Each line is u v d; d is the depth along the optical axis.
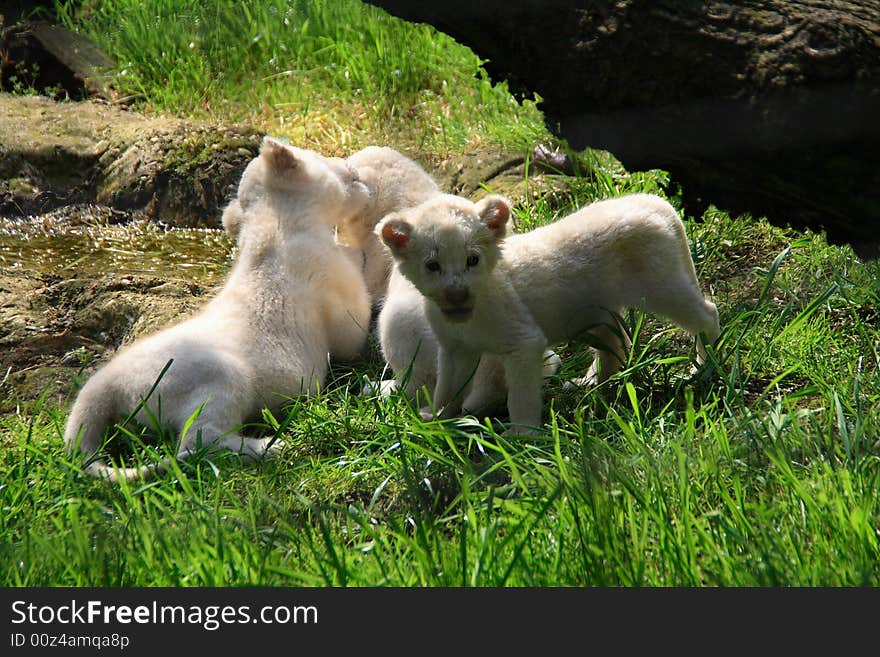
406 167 18.58
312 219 16.86
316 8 29.98
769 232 19.77
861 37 11.55
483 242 12.86
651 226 14.09
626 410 13.81
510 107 25.56
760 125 11.98
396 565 10.18
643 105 12.51
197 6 30.89
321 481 12.95
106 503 12.13
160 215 22.77
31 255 20.80
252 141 23.52
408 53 27.67
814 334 15.59
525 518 10.44
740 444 12.11
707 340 14.69
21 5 31.55
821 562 9.48
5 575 10.44
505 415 15.38
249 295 15.95
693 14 11.87
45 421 15.53
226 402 14.29
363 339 17.47
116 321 17.98
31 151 23.59
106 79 28.17
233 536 10.88
